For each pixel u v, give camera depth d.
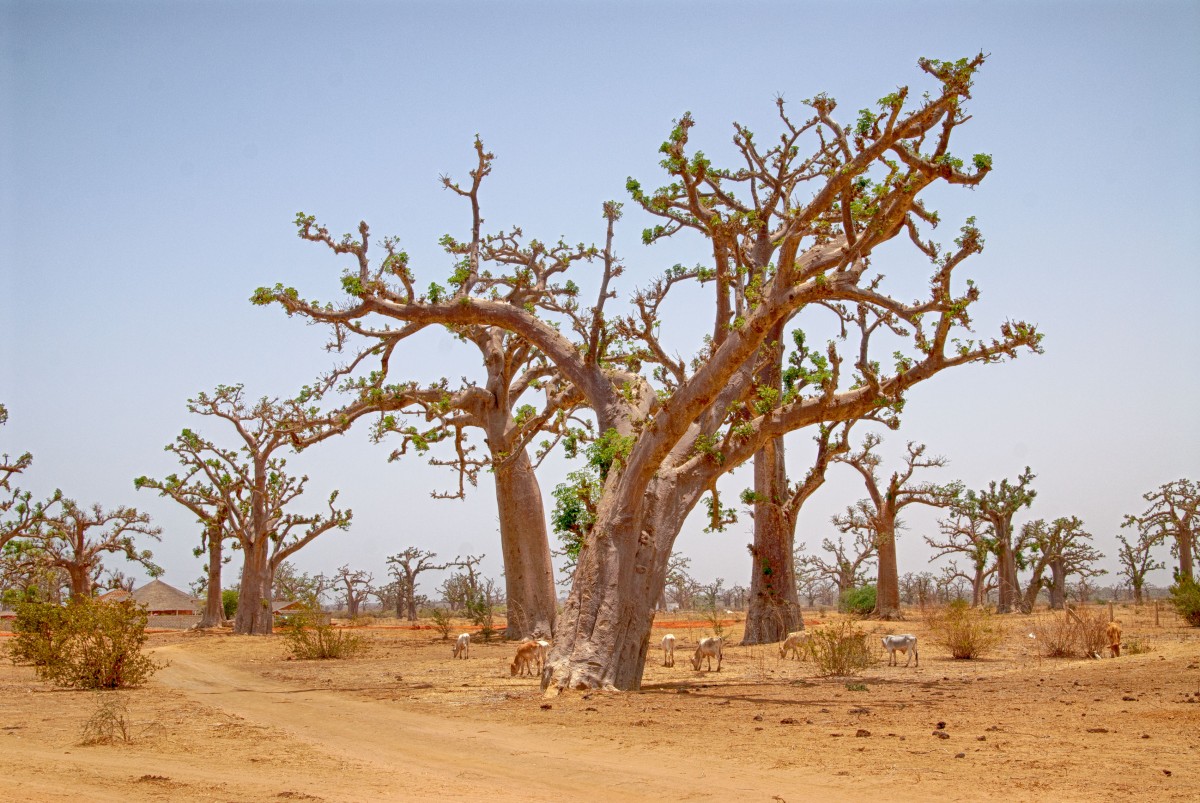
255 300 18.17
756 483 29.31
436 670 21.91
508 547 32.75
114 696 16.36
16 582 58.69
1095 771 8.23
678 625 44.09
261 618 44.31
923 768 8.59
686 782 8.43
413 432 23.38
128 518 54.03
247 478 44.44
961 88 14.56
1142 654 19.69
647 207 18.27
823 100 18.59
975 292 15.73
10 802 7.73
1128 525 61.28
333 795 8.09
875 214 15.81
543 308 26.67
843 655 18.89
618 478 16.58
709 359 15.88
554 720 12.53
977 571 62.31
